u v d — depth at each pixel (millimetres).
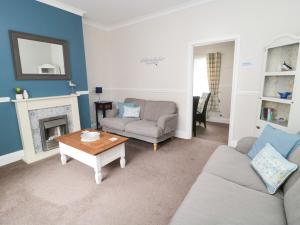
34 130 2898
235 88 3053
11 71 2680
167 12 3609
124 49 4523
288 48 2334
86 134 2594
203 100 4605
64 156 2631
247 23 2812
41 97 3004
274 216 1046
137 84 4449
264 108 2654
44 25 3029
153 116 3711
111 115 3883
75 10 3457
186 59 3533
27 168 2547
